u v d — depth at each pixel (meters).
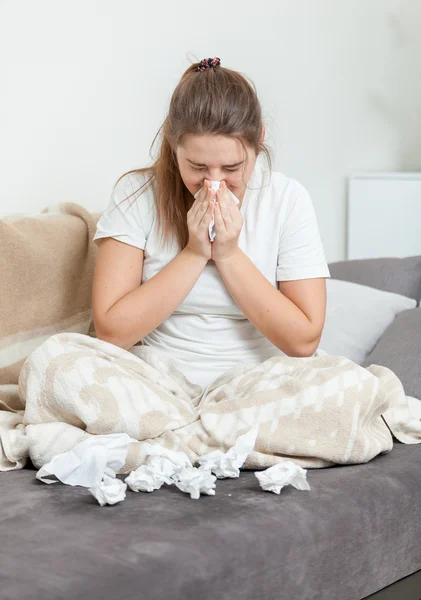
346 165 3.20
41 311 1.82
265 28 2.82
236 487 1.30
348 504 1.26
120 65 2.41
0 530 1.09
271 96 2.86
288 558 1.13
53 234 1.87
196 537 1.08
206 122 1.45
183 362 1.64
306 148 3.01
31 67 2.20
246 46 2.76
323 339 2.03
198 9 2.60
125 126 2.44
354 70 3.20
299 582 1.15
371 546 1.27
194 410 1.49
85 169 2.35
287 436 1.39
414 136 3.54
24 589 0.92
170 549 1.04
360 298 2.21
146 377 1.50
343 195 3.20
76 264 1.91
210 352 1.64
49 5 2.22
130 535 1.08
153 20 2.48
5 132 2.15
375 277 2.44
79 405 1.38
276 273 1.67
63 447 1.36
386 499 1.31
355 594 1.25
